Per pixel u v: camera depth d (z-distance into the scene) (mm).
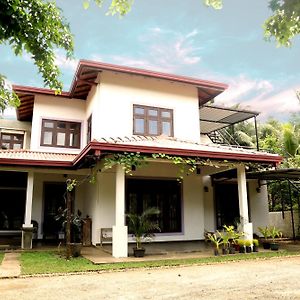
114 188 12031
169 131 13281
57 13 4457
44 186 14258
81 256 9172
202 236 13125
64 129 14359
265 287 5699
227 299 4945
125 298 5051
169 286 5824
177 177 13109
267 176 13430
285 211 15789
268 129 28328
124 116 12648
